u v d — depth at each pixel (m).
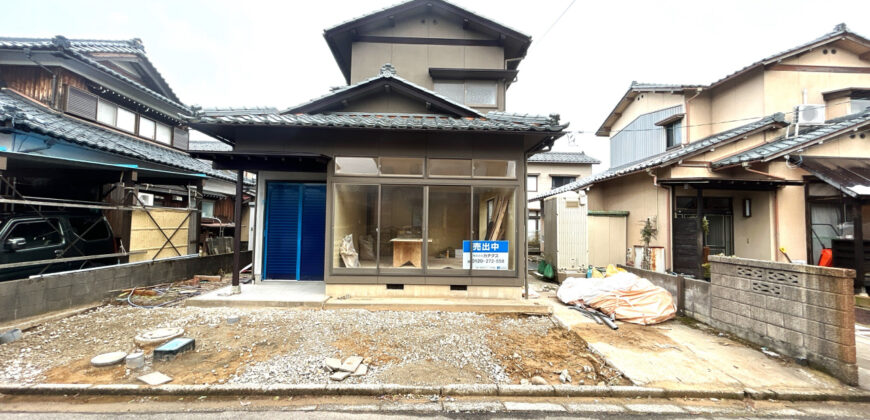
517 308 5.99
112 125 9.91
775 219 9.24
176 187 10.77
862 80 10.45
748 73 10.71
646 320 5.67
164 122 11.95
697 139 11.78
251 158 6.54
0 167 5.21
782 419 3.22
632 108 14.50
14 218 5.59
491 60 11.30
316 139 6.59
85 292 5.90
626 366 4.09
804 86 10.36
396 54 11.17
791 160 8.61
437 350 4.44
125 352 4.20
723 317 5.39
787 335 4.39
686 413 3.29
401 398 3.48
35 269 5.83
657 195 9.99
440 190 6.63
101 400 3.34
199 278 8.22
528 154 8.09
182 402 3.34
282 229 7.89
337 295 6.42
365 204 6.61
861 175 7.95
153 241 8.40
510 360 4.25
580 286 6.93
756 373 3.97
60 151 7.45
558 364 4.18
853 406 3.46
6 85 7.96
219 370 3.83
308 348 4.41
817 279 4.10
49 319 5.20
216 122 5.96
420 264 6.54
